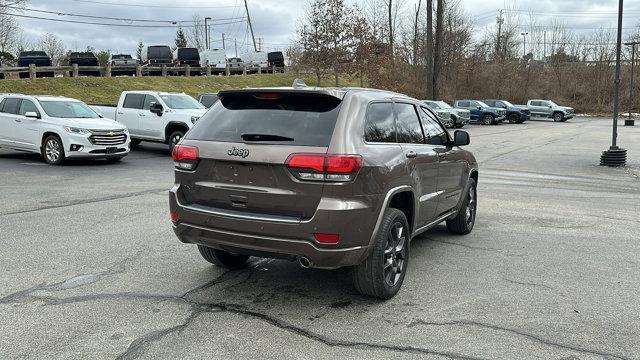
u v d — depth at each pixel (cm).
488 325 404
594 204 946
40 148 1386
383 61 3681
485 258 587
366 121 438
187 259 561
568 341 379
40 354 345
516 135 2830
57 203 865
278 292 468
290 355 351
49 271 515
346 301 450
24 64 3300
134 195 948
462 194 656
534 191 1090
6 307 423
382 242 432
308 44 3478
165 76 3775
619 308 443
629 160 1703
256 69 4809
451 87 5319
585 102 6544
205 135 448
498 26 6600
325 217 390
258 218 406
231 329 390
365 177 408
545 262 574
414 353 357
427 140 559
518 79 6178
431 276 521
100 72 3459
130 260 555
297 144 404
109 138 1375
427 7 3681
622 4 1523
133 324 395
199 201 444
